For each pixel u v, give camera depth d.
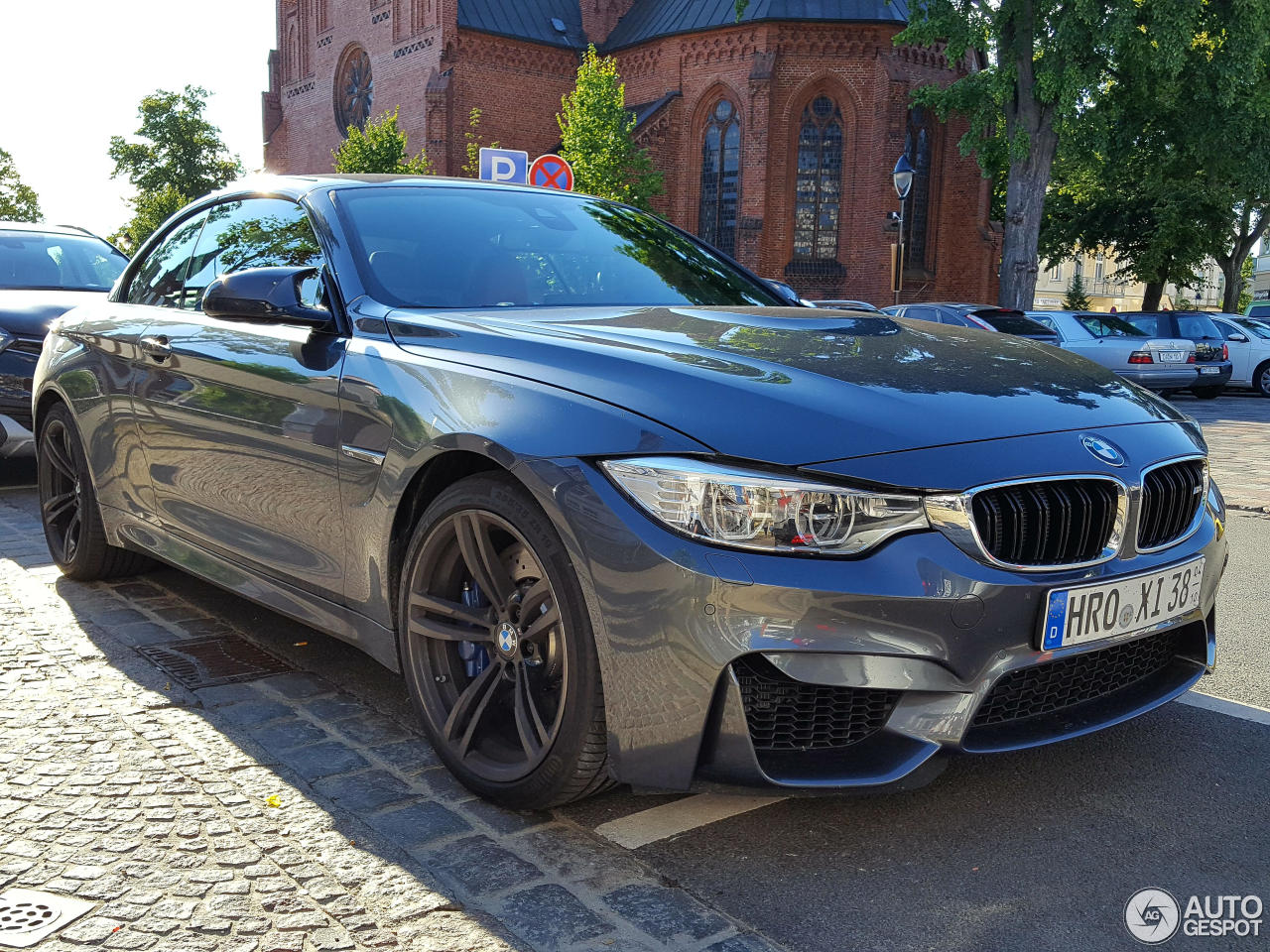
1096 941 2.05
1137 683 2.69
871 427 2.23
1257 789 2.73
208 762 2.77
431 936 2.01
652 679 2.18
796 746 2.23
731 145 33.53
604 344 2.55
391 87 37.59
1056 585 2.25
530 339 2.62
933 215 33.94
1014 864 2.34
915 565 2.13
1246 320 21.39
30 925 2.02
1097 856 2.38
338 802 2.56
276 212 3.60
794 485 2.12
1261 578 5.27
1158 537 2.55
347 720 3.07
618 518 2.20
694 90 33.97
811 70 32.41
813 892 2.21
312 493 3.01
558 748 2.36
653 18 36.41
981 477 2.20
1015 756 2.92
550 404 2.41
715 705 2.16
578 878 2.24
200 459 3.51
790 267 33.12
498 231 3.48
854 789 2.14
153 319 3.91
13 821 2.43
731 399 2.28
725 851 2.38
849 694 2.22
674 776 2.21
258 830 2.41
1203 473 2.72
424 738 2.96
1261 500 7.63
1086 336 18.58
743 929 2.07
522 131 36.28
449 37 34.69
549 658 2.47
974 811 2.59
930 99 23.52
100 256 8.21
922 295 33.91
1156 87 22.47
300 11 42.53
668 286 3.52
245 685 3.33
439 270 3.20
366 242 3.22
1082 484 2.35
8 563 4.83
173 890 2.16
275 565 3.24
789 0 32.66
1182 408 17.55
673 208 34.53
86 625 3.91
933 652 2.15
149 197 54.44
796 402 2.28
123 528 4.11
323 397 2.94
